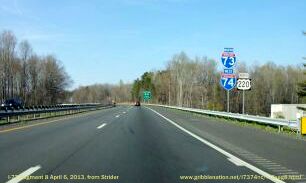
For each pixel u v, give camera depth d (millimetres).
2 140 17656
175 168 11148
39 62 114812
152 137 19641
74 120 32688
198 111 50406
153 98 178250
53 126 25859
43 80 115125
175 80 146250
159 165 11609
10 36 96000
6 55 95500
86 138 18766
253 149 15398
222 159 12836
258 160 12711
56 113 43625
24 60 104812
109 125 27344
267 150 15133
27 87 107812
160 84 168125
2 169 10867
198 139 18922
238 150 15062
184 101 137875
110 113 48781
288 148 15773
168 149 15180
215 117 40625
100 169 10898
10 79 97188
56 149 14852
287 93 124125
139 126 26875
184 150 14930
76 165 11500
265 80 124250
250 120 29141
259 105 122438
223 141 18141
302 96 53281
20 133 20906
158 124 29328
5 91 95500
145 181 9438
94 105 68000
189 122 32406
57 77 118562
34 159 12547
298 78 123250
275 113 79438
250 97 121625
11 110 28906
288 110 77562
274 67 129000
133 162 12086
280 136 20797
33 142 16984
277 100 123625
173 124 29594
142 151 14531
